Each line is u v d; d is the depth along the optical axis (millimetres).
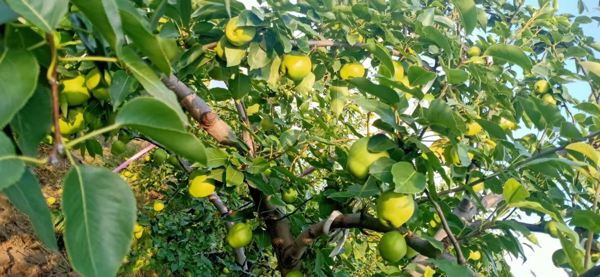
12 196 805
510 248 2234
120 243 788
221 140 2600
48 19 760
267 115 3551
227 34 2119
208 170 2656
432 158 1724
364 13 2455
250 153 2820
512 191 1796
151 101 825
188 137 873
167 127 856
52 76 784
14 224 5309
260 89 3262
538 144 2547
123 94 1270
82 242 747
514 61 2248
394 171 1651
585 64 2498
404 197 1872
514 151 2574
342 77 2654
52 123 926
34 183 871
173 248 5277
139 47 935
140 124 847
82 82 1635
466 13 2389
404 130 1779
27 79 770
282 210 3061
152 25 1584
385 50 2043
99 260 754
